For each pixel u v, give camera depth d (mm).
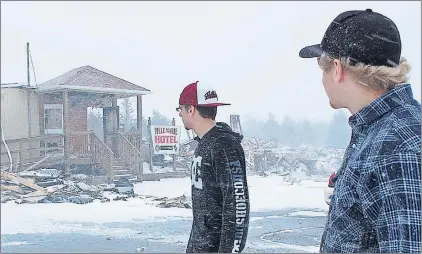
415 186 941
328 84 1179
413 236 921
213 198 1913
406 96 1070
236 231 1862
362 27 1092
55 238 2652
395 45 1084
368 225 1014
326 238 1114
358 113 1096
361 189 1008
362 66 1084
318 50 1229
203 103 2027
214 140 1938
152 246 2561
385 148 985
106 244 2555
